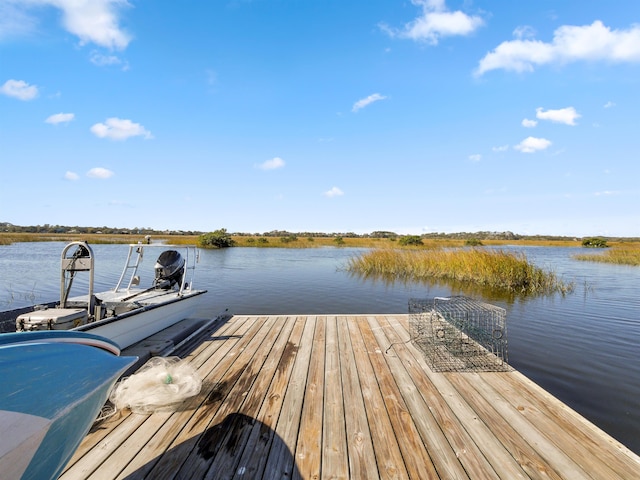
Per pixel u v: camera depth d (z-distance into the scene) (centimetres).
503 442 270
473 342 518
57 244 4453
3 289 1273
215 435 274
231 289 1248
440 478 229
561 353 599
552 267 2147
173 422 293
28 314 373
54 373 183
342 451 256
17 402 157
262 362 441
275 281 1444
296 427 288
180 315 633
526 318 850
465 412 317
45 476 170
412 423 297
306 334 571
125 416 302
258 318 684
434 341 521
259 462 241
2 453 140
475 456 253
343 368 423
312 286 1320
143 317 505
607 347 630
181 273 725
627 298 1121
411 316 686
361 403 333
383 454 254
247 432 279
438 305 712
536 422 300
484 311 628
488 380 389
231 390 358
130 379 341
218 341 532
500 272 1382
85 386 188
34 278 1518
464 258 1577
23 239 4891
